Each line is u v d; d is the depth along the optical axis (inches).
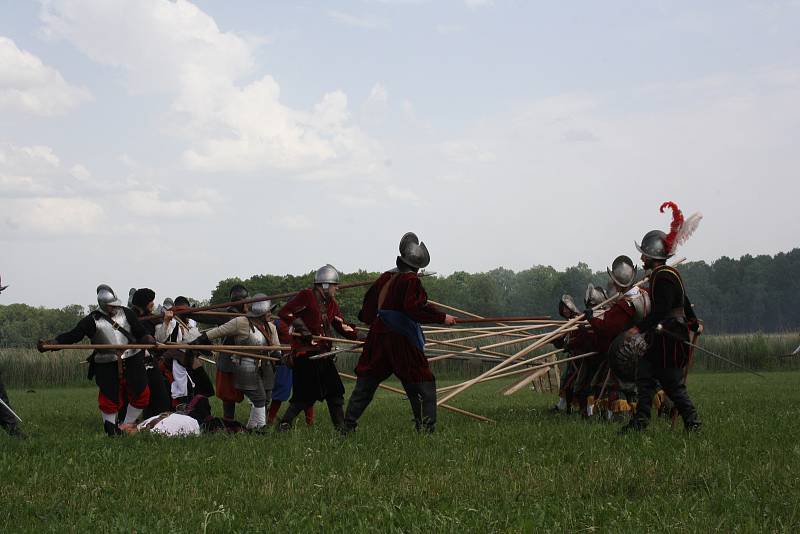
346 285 422.6
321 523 204.7
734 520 198.1
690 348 361.1
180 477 265.9
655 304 359.3
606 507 213.0
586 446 316.2
